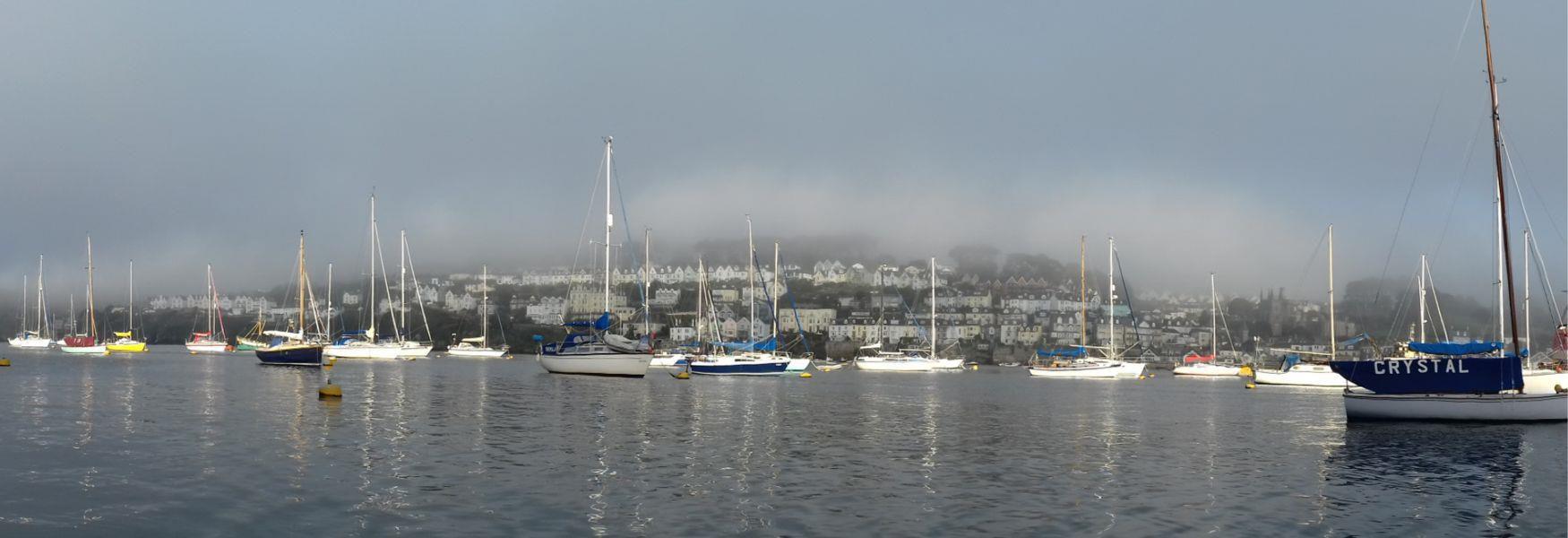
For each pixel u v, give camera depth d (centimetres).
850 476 2725
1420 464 3072
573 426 3941
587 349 8594
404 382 7312
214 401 4975
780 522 2103
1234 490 2569
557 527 2016
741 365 9512
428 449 3125
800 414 4791
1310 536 2022
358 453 3006
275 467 2694
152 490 2331
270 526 1983
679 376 9162
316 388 6216
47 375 7850
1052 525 2111
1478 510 2303
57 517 2034
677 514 2167
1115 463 3078
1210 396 7388
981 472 2842
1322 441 3731
